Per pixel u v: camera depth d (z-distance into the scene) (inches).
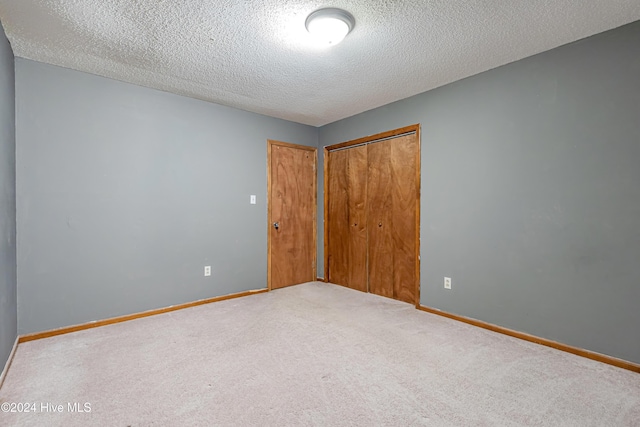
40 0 69.2
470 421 59.3
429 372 77.2
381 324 110.4
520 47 91.6
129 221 116.4
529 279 97.8
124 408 63.2
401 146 137.7
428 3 70.8
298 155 171.5
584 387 70.9
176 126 128.0
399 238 139.5
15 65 94.9
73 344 93.4
